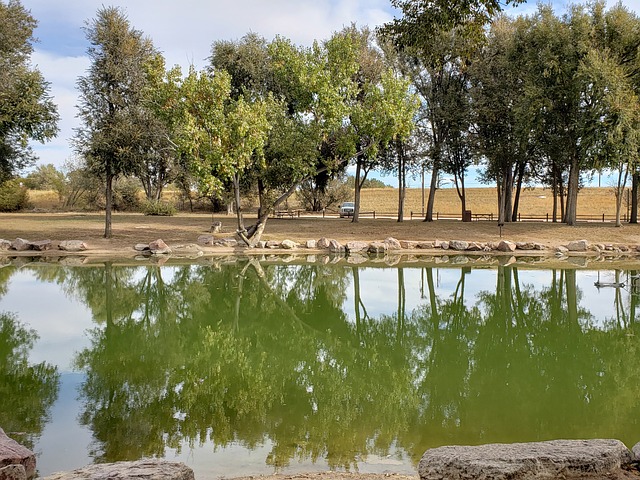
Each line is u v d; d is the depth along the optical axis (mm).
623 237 30750
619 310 15266
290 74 27109
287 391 8484
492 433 6703
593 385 8922
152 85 25250
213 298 16984
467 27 12055
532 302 16516
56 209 62250
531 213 63156
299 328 13594
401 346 11938
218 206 61906
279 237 31766
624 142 28688
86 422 6914
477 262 24797
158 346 11398
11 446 5191
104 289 18047
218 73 24234
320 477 5164
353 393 8430
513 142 33625
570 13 31641
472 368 10102
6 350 10797
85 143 27625
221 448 6129
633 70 30969
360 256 26891
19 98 25953
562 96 31516
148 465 4441
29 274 20594
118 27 27875
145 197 68312
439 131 36875
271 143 27203
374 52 36219
